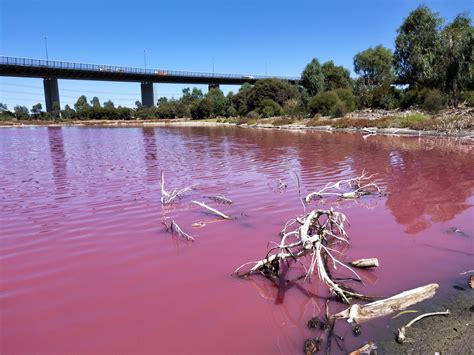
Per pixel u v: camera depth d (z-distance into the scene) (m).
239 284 5.48
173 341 4.21
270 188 11.51
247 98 68.94
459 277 5.46
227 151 21.81
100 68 97.31
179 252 6.64
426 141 23.59
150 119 94.38
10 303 5.05
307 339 4.11
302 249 5.90
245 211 9.06
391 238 7.14
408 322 4.28
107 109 100.81
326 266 5.71
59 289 5.41
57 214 8.94
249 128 48.84
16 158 20.25
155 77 107.94
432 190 10.79
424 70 39.75
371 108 48.03
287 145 24.09
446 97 36.03
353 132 33.16
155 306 4.93
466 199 9.75
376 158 17.11
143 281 5.61
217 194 10.78
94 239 7.28
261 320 4.55
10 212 9.15
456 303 4.67
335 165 15.51
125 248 6.84
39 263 6.24
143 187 11.95
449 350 3.75
